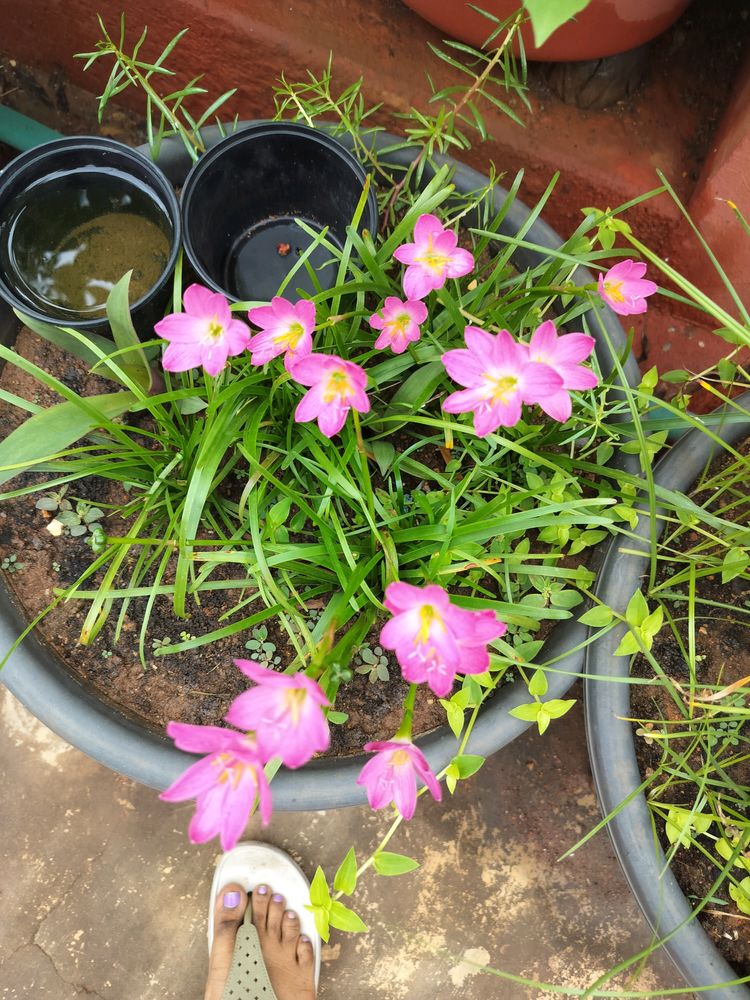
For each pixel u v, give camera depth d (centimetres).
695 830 52
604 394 50
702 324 76
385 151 56
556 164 71
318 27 69
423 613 34
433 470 56
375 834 70
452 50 70
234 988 64
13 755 70
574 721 72
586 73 68
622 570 52
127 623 54
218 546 54
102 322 48
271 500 54
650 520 52
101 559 47
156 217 53
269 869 68
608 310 56
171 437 51
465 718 52
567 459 52
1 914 68
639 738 53
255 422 48
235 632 51
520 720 51
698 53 72
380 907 69
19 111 80
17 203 51
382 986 68
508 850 70
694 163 71
